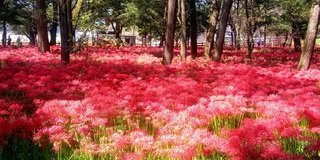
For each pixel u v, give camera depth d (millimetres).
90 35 14750
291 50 31219
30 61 14500
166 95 7410
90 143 4945
